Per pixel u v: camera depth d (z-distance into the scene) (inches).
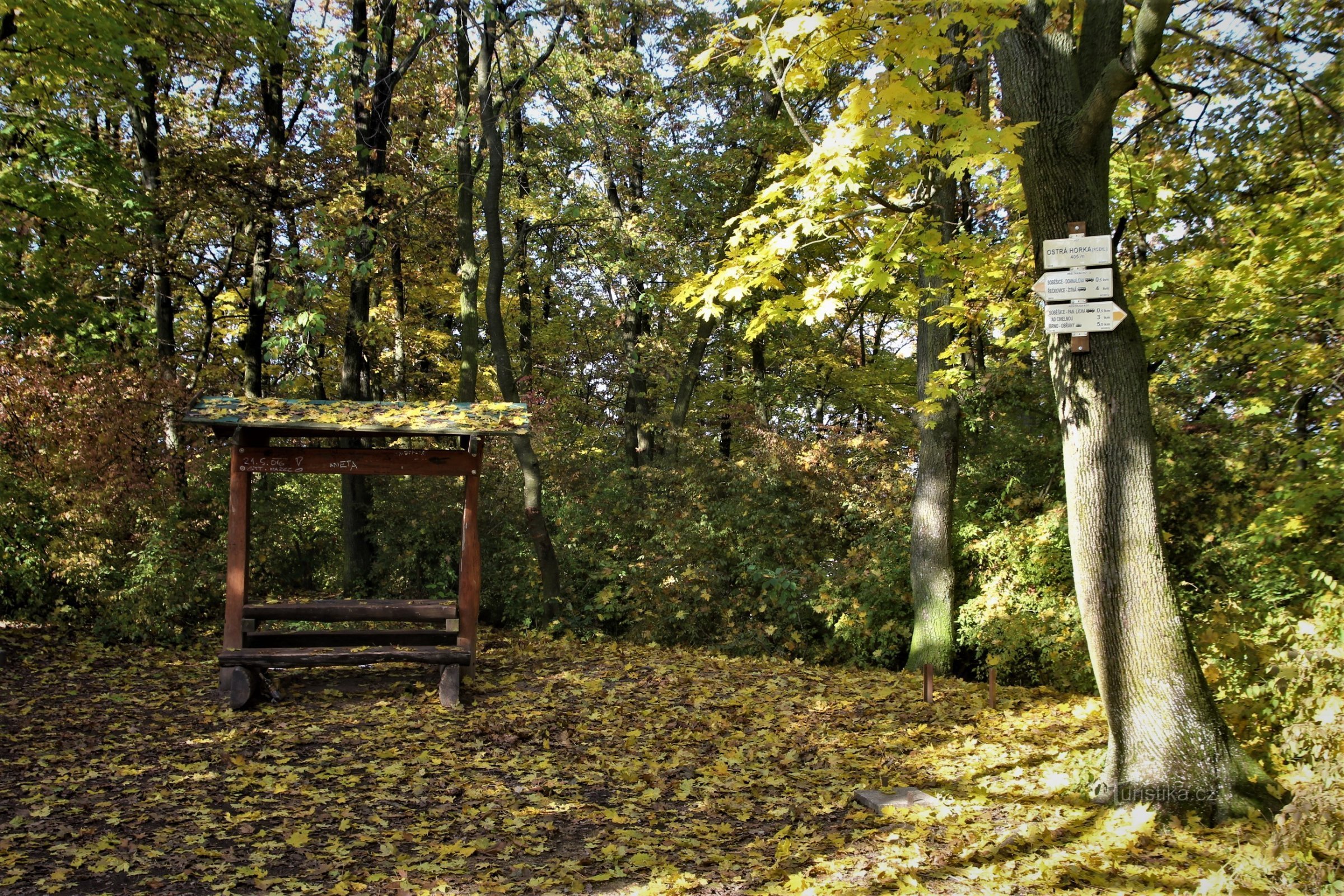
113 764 269.6
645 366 705.6
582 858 206.8
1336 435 313.7
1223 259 369.1
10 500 440.5
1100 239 220.7
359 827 225.6
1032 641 448.8
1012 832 204.2
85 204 504.1
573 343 852.6
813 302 271.9
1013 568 470.6
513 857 207.5
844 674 433.4
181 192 549.6
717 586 522.0
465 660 351.9
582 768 276.4
